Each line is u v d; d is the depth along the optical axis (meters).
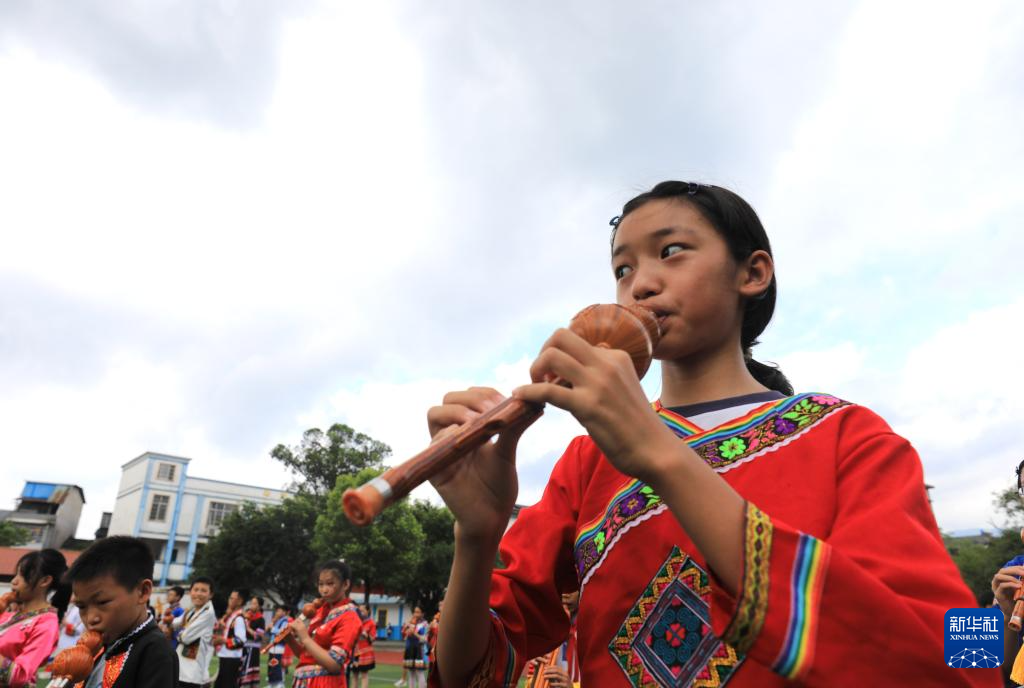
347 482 33.03
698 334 1.21
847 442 1.04
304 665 5.89
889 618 0.74
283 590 37.50
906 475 0.97
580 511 1.28
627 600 1.07
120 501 52.06
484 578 1.11
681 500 0.78
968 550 27.84
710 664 0.95
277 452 43.72
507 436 1.09
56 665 2.67
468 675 1.17
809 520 0.96
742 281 1.28
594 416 0.79
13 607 4.59
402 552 32.31
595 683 1.08
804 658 0.72
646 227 1.26
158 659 2.98
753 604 0.75
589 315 1.02
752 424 1.14
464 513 1.08
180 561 47.53
